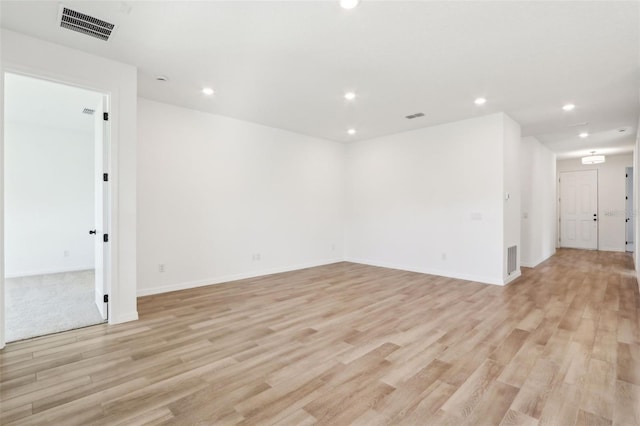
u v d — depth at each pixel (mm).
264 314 3525
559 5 2268
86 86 2998
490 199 4906
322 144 6609
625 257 7324
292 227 6055
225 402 1940
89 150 6188
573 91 3896
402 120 5219
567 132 5953
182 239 4590
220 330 3066
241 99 4254
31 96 4160
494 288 4633
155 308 3715
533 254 6328
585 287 4688
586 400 1955
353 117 5078
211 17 2445
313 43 2820
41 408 1878
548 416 1808
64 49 2879
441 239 5496
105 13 2402
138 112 4172
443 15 2398
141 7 2324
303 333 3004
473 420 1777
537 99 4176
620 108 4520
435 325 3203
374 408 1886
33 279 5207
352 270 6000
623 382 2150
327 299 4105
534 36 2678
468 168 5141
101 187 3391
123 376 2232
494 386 2113
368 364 2414
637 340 2820
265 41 2795
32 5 2303
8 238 5406
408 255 5980
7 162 5418
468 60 3121
